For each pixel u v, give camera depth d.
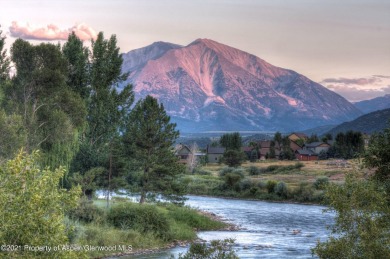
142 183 60.09
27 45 53.69
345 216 15.35
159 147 58.97
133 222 42.62
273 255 37.47
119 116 64.31
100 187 54.25
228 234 50.59
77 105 55.00
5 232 12.45
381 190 16.58
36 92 53.72
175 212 54.94
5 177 13.21
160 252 37.31
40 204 13.05
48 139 51.69
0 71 58.22
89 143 58.31
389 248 14.38
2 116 43.28
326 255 15.24
